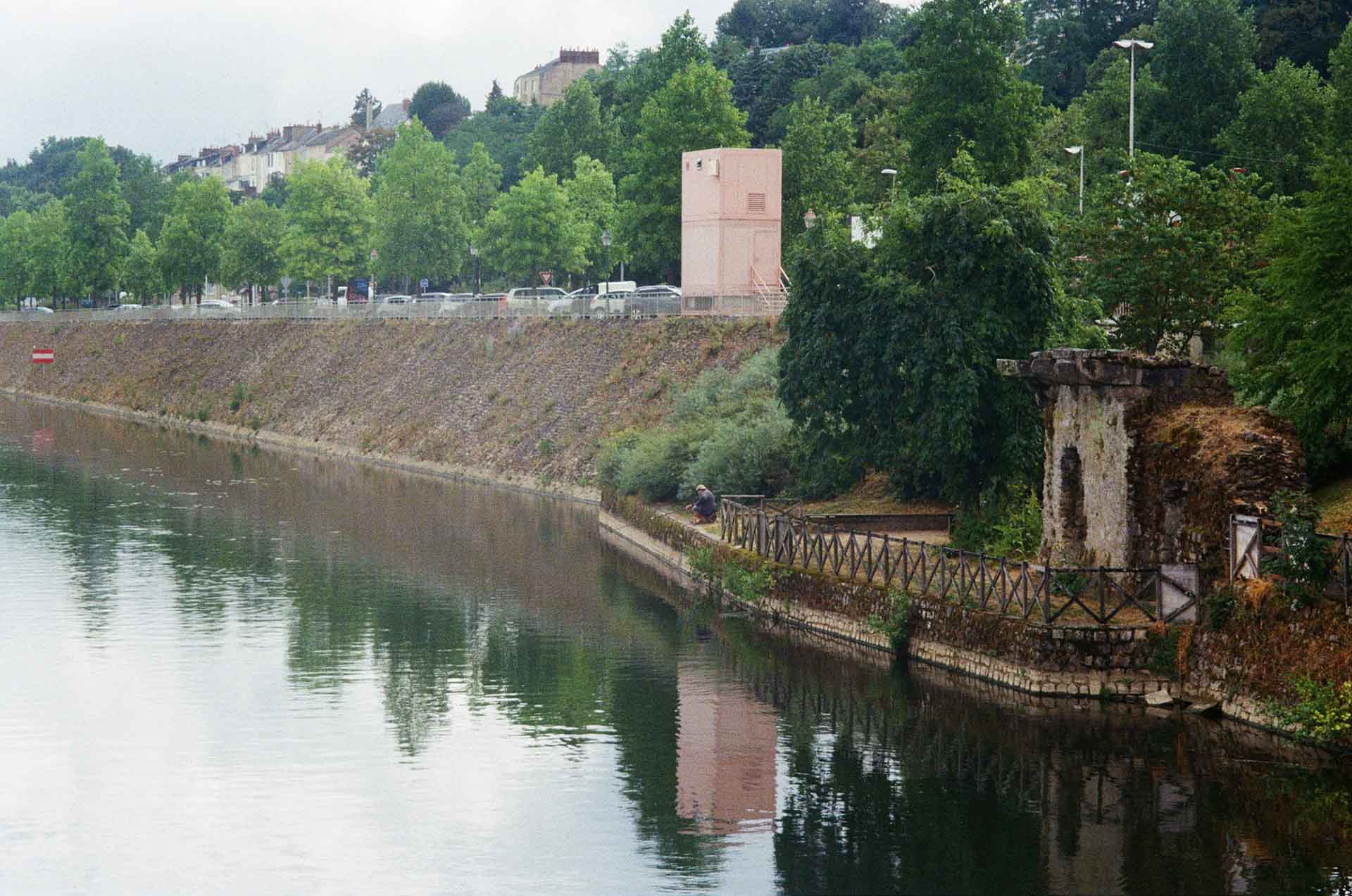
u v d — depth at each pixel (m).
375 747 30.09
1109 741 28.44
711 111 86.88
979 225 40.38
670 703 33.16
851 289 42.56
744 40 179.25
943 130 65.38
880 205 46.94
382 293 153.75
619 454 60.38
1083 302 43.75
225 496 68.81
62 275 148.50
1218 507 29.78
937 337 39.91
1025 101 66.25
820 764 28.50
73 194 146.50
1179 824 24.58
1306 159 77.88
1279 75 81.06
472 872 23.58
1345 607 26.73
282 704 33.38
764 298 68.75
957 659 33.22
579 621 41.62
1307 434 33.69
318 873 23.64
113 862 24.16
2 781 28.19
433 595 45.53
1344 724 26.25
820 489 48.97
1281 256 34.72
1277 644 27.77
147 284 146.38
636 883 23.05
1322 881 22.33
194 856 24.36
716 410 57.91
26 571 49.62
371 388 92.00
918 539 41.50
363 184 119.38
